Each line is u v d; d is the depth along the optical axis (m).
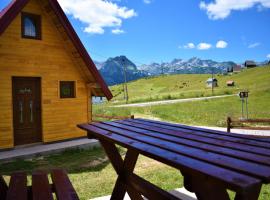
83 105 13.07
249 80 98.31
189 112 30.48
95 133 4.62
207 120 23.08
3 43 10.64
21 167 8.74
